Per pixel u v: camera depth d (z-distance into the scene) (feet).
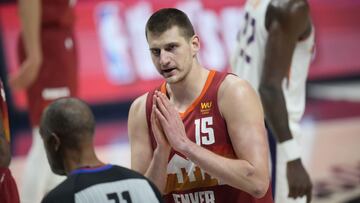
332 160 64.80
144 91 84.89
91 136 23.32
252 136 26.53
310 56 37.01
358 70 96.73
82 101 23.89
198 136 27.61
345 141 71.46
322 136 73.82
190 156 25.72
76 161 23.15
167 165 27.91
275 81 35.24
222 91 27.43
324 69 95.35
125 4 85.61
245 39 37.24
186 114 27.86
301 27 35.19
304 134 75.00
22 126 78.64
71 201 21.76
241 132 26.71
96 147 70.64
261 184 26.14
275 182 36.52
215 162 25.57
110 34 84.58
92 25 84.02
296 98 36.70
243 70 37.22
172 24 26.32
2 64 77.87
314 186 56.90
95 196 22.02
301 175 36.27
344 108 86.02
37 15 46.32
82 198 21.86
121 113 83.41
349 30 97.71
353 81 96.37
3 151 26.73
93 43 83.87
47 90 49.03
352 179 58.75
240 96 27.02
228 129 27.30
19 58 50.14
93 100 82.69
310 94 92.79
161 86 29.25
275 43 35.09
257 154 26.25
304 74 36.81
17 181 58.75
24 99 78.79
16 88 47.60
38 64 46.91
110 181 22.53
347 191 55.31
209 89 27.66
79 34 83.20
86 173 22.58
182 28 26.53
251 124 26.73
